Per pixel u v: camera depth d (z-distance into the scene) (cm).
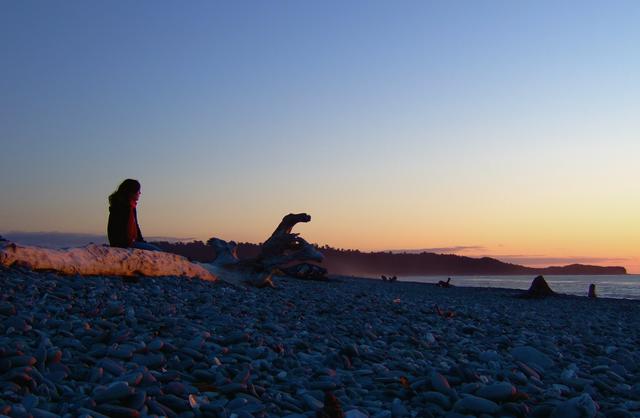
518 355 540
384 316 769
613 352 648
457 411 358
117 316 525
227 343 477
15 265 672
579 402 358
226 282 934
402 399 388
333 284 1883
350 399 375
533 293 2050
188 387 348
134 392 312
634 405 395
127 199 858
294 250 1002
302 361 463
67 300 576
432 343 598
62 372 343
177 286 788
